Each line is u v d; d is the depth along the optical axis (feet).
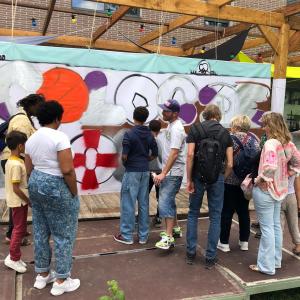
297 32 25.91
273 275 13.06
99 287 11.90
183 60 20.15
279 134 12.89
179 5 19.48
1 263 13.16
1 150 14.89
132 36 38.24
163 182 14.56
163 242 14.47
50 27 35.58
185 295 11.64
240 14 20.93
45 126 10.80
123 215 15.47
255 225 17.69
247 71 21.59
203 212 19.61
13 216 12.47
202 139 12.78
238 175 14.28
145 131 15.10
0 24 34.37
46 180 10.44
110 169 19.35
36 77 17.65
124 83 19.16
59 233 11.05
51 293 11.30
